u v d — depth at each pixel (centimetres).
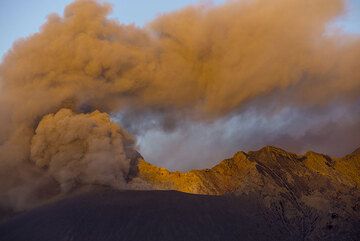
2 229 19300
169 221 19100
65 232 18688
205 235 18838
